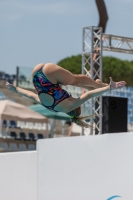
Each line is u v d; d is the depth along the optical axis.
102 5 48.78
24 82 71.75
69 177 17.12
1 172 20.86
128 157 15.95
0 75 76.50
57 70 16.41
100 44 33.81
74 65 100.38
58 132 66.56
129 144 15.96
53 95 16.62
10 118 54.97
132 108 71.75
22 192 20.11
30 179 19.91
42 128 66.31
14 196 20.33
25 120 55.78
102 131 29.80
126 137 16.06
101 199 16.47
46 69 16.48
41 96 16.89
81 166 16.94
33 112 57.22
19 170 20.28
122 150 16.14
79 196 16.91
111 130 29.34
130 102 72.25
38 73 16.67
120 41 35.47
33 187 19.80
